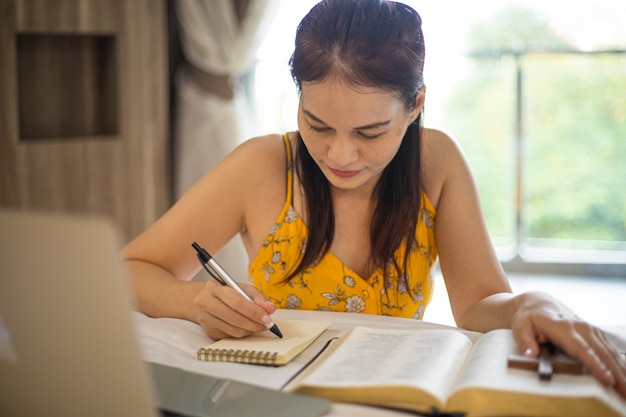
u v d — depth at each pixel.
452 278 1.40
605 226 3.94
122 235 3.19
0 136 2.77
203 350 1.01
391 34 1.15
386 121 1.17
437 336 1.00
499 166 3.93
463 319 1.24
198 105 3.33
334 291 1.41
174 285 1.25
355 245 1.41
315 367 0.96
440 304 3.52
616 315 3.34
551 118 3.88
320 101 1.15
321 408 0.82
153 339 1.09
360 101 1.14
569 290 3.71
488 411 0.81
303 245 1.43
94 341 0.70
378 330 1.05
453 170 1.45
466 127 3.88
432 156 1.45
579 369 0.86
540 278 3.91
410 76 1.17
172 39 3.44
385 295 1.42
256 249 1.47
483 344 0.98
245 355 0.99
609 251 3.95
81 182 3.03
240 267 3.18
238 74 3.39
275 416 0.81
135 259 1.37
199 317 1.09
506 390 0.80
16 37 2.94
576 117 3.86
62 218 0.67
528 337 0.94
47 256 0.69
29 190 2.87
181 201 1.42
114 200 3.15
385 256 1.39
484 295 1.33
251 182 1.43
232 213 1.44
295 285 1.43
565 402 0.79
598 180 3.91
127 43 3.12
